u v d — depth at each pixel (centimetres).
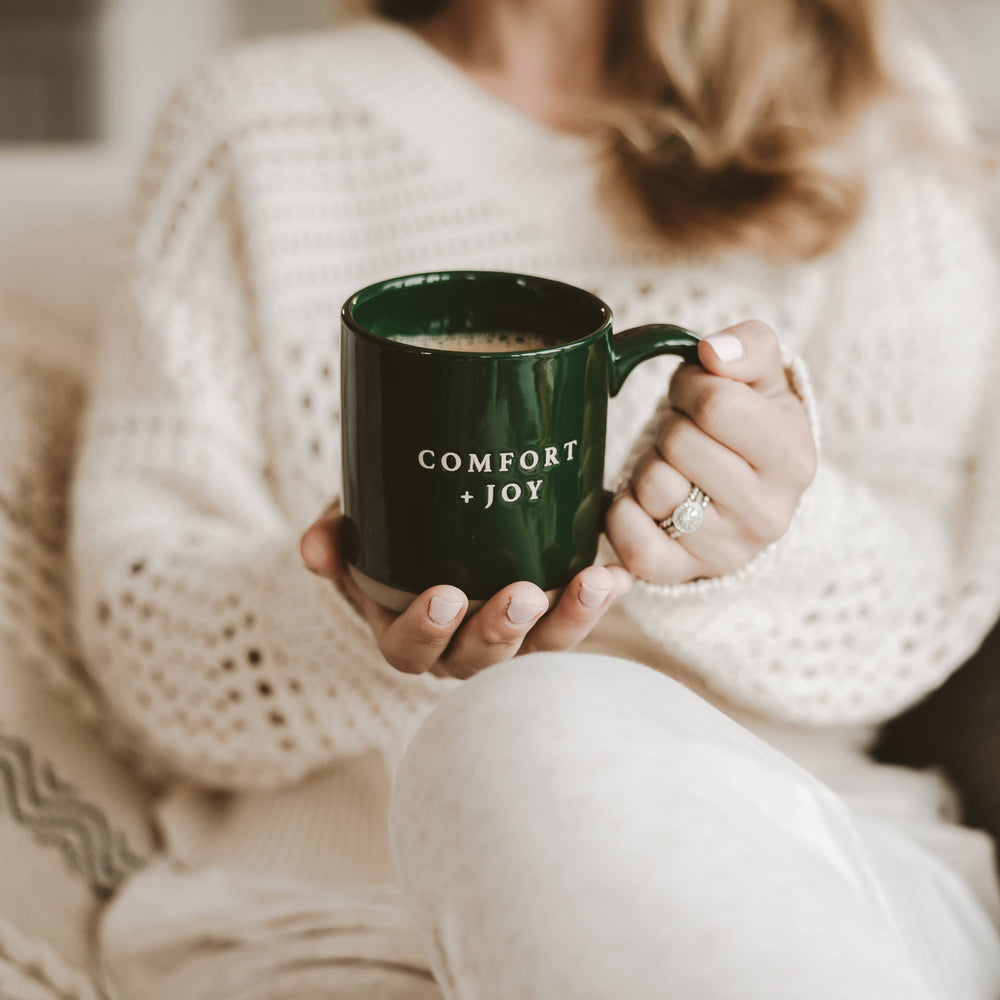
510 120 88
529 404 39
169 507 81
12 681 74
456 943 32
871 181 86
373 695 64
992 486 75
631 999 28
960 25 133
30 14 175
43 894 66
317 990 62
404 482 41
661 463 49
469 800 33
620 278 84
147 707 74
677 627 60
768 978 27
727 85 85
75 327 103
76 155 107
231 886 70
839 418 82
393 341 39
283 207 86
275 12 193
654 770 33
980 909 60
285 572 62
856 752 79
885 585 70
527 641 47
